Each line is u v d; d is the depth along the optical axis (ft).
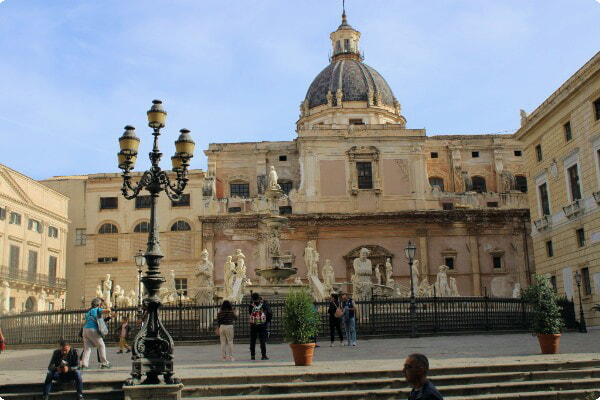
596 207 110.83
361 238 173.58
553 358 47.44
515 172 189.47
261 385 38.27
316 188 176.35
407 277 171.42
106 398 37.81
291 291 48.01
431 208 176.76
